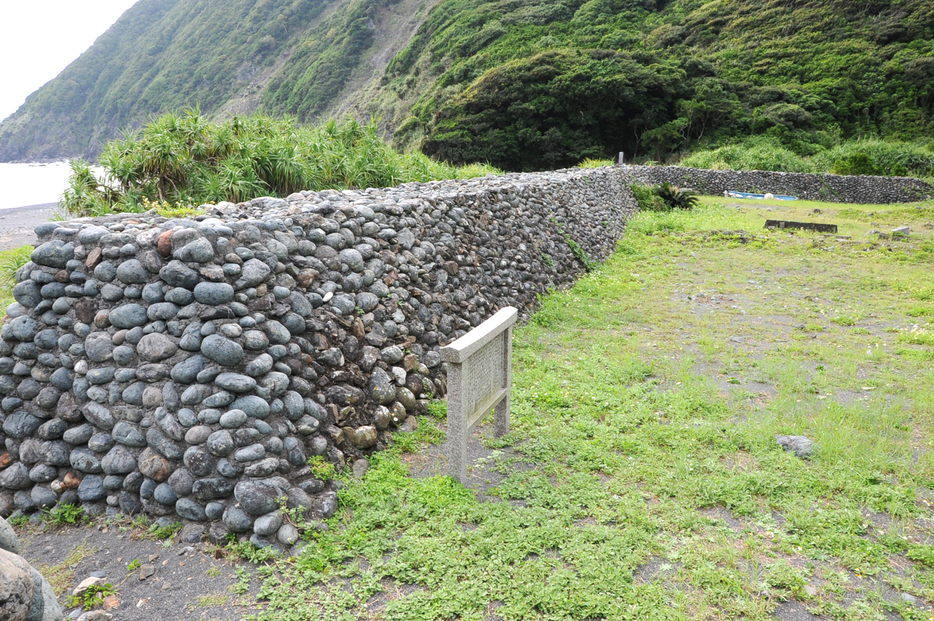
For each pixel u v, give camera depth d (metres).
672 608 2.62
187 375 3.38
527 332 7.00
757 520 3.31
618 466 3.94
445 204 6.62
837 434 4.21
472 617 2.61
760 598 2.69
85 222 4.16
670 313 7.97
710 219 17.06
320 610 2.72
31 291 3.74
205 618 2.70
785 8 58.62
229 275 3.57
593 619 2.61
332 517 3.42
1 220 20.67
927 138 42.22
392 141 52.59
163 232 3.57
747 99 47.03
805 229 14.81
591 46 56.06
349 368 4.21
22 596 1.76
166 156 8.33
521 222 8.70
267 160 8.83
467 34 64.56
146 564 3.10
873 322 7.54
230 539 3.20
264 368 3.50
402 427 4.45
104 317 3.62
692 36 59.88
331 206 4.77
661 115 45.75
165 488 3.35
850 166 28.86
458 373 3.63
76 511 3.54
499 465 4.05
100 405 3.57
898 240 13.20
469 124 43.53
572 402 5.04
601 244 11.76
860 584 2.79
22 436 3.65
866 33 52.94
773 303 8.45
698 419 4.69
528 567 2.92
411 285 5.32
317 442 3.70
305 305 4.04
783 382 5.39
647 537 3.12
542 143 43.28
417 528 3.29
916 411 4.75
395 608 2.69
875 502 3.44
